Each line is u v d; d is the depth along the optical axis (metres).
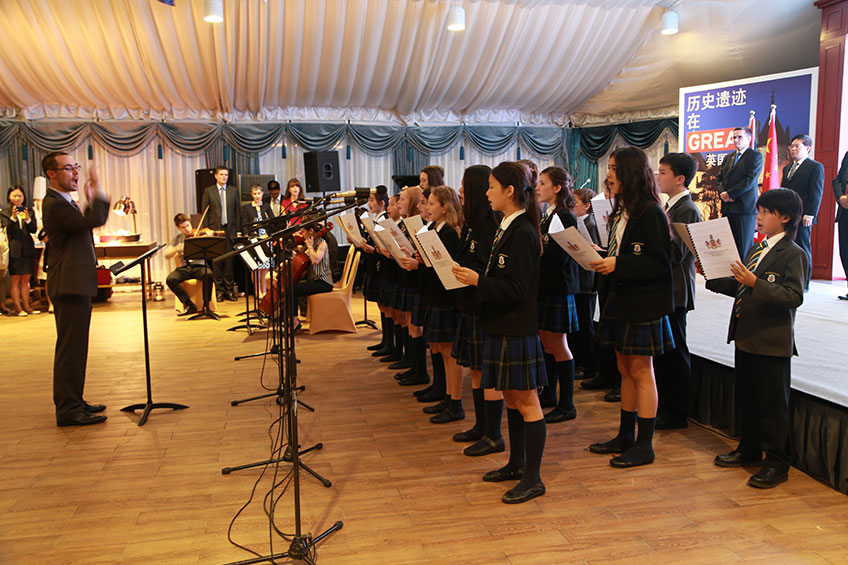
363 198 3.05
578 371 4.85
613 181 2.99
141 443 3.60
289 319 2.65
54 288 3.84
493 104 11.10
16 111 9.80
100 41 8.88
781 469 2.92
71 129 9.95
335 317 6.63
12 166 9.76
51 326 7.38
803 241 6.72
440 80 10.21
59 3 8.34
